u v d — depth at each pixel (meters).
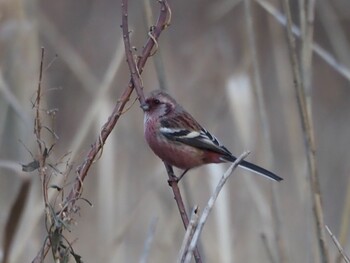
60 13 19.05
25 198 7.68
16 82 11.05
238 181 12.85
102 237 10.77
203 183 13.12
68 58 13.09
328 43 19.67
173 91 15.14
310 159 8.15
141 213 13.45
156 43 7.02
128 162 13.76
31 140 10.81
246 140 10.45
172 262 11.16
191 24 18.55
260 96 9.59
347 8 17.91
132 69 6.86
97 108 10.56
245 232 11.98
